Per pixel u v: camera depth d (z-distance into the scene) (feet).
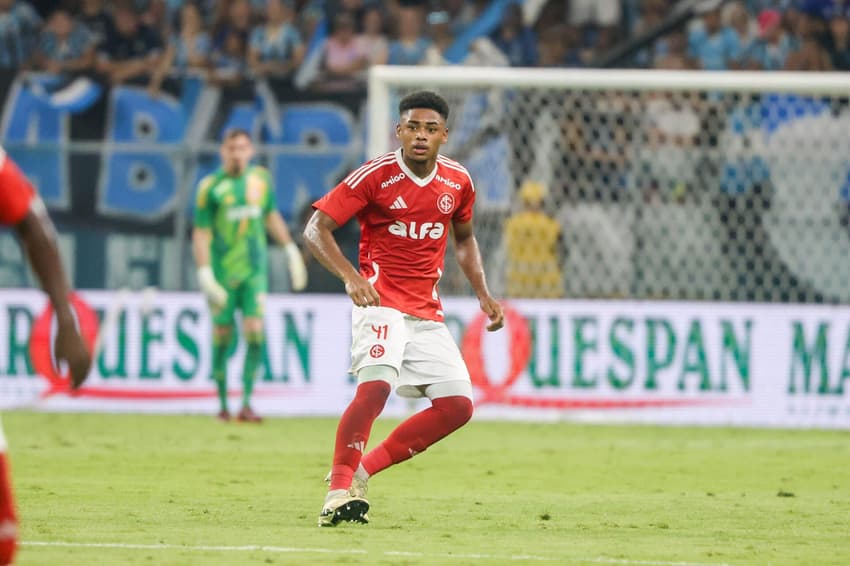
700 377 148.56
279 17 206.80
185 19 207.72
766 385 148.56
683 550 66.13
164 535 67.67
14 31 207.92
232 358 151.53
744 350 148.87
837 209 164.14
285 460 109.50
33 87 194.18
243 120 194.18
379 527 72.08
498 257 160.66
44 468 101.96
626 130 166.50
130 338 152.97
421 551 63.26
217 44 207.31
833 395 148.46
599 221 164.45
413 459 111.65
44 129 193.88
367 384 71.77
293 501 83.97
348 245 175.01
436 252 74.28
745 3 203.72
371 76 146.92
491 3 208.13
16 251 169.07
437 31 207.31
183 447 118.62
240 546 63.72
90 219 180.96
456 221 76.95
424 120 71.41
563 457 115.03
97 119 194.08
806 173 164.55
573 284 164.66
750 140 165.68
